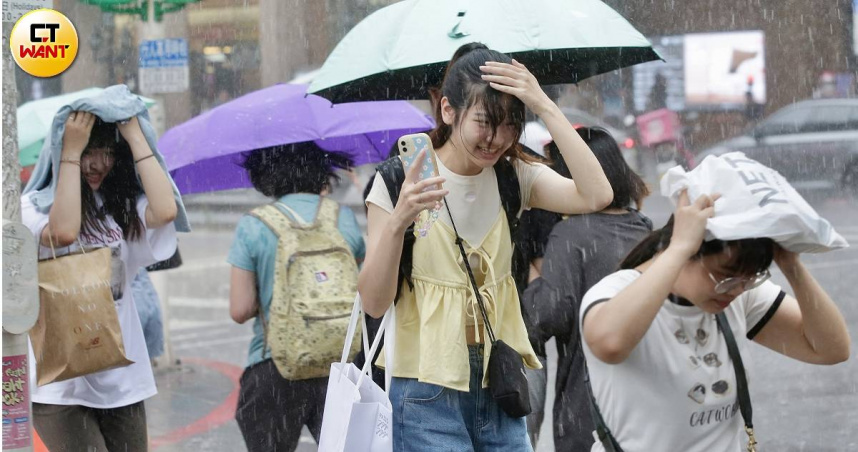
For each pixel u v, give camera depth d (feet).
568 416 17.63
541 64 21.35
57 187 18.13
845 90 122.83
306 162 21.53
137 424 19.25
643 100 122.72
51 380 17.71
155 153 19.65
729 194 11.47
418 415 14.08
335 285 19.83
